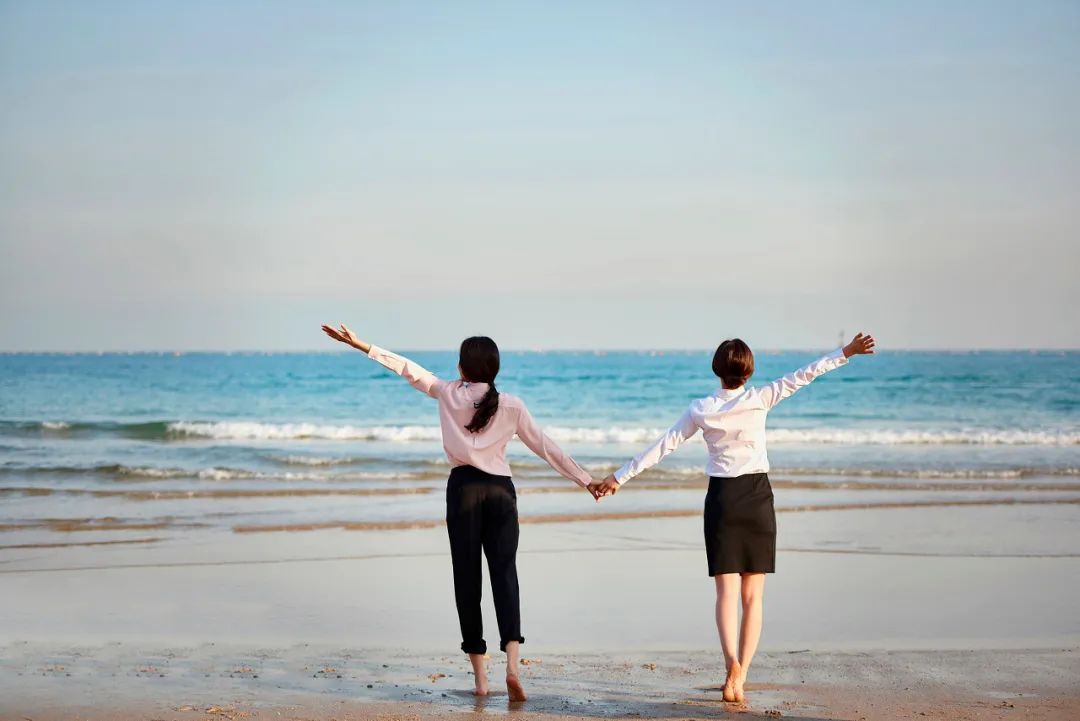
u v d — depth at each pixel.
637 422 30.62
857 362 83.31
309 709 4.49
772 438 22.59
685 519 11.27
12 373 64.06
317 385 48.59
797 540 9.92
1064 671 5.29
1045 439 21.86
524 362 93.06
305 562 8.84
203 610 7.01
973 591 7.62
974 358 110.31
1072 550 9.40
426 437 23.14
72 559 8.99
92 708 4.46
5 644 5.96
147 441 21.98
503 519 4.78
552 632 6.34
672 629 6.43
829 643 6.05
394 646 6.00
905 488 14.14
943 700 4.68
